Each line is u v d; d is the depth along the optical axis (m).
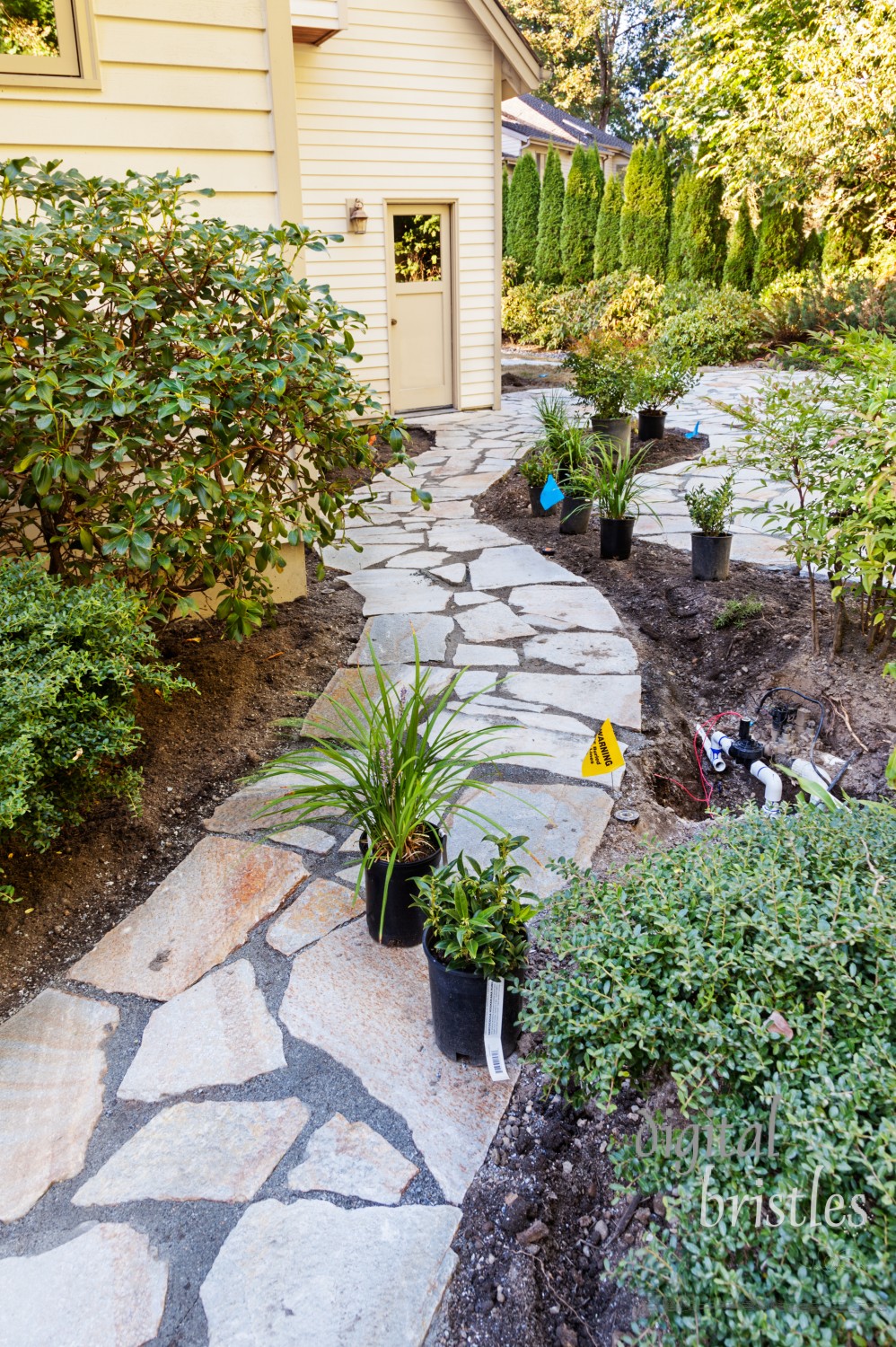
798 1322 1.22
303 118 8.84
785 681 3.85
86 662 2.52
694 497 5.04
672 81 17.00
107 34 3.92
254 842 2.92
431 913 2.04
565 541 5.95
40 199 3.23
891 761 2.62
